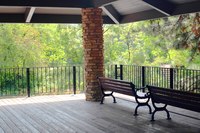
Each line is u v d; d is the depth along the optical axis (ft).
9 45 58.80
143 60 69.72
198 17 46.55
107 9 36.29
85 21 32.09
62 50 69.36
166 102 22.49
